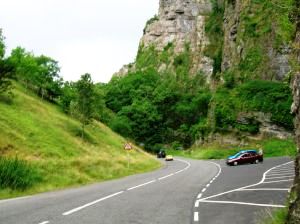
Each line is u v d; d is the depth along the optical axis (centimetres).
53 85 7156
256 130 8000
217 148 8356
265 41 9019
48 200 1738
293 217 829
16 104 5612
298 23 985
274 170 3800
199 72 15512
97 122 7581
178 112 14212
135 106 13562
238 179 2983
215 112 8681
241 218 1230
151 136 13225
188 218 1248
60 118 6094
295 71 957
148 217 1265
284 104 7819
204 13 18200
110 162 4044
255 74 8944
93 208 1464
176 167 5147
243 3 10131
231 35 10662
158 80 16950
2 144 3819
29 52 7350
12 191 2095
